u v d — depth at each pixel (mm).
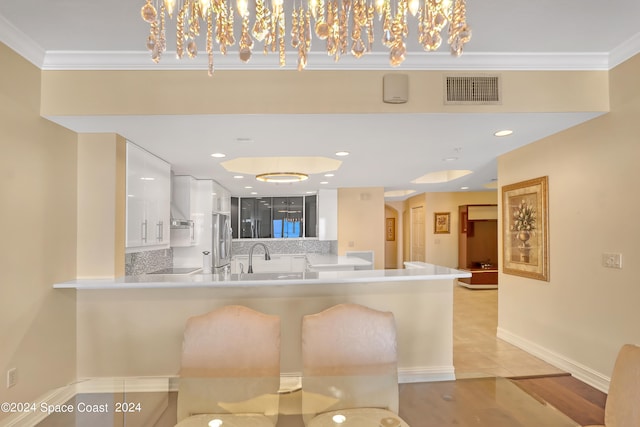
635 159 2480
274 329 1975
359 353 1954
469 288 7766
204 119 2576
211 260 5254
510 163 3945
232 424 1627
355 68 2523
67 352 2742
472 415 1869
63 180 2699
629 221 2543
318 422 1640
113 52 2398
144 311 2877
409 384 2346
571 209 3094
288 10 2000
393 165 4492
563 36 2303
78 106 2441
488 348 3857
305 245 7660
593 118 2785
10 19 2023
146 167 3479
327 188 6840
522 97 2578
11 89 2191
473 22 2121
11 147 2199
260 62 2473
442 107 2547
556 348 3322
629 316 2566
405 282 3051
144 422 1952
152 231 3607
